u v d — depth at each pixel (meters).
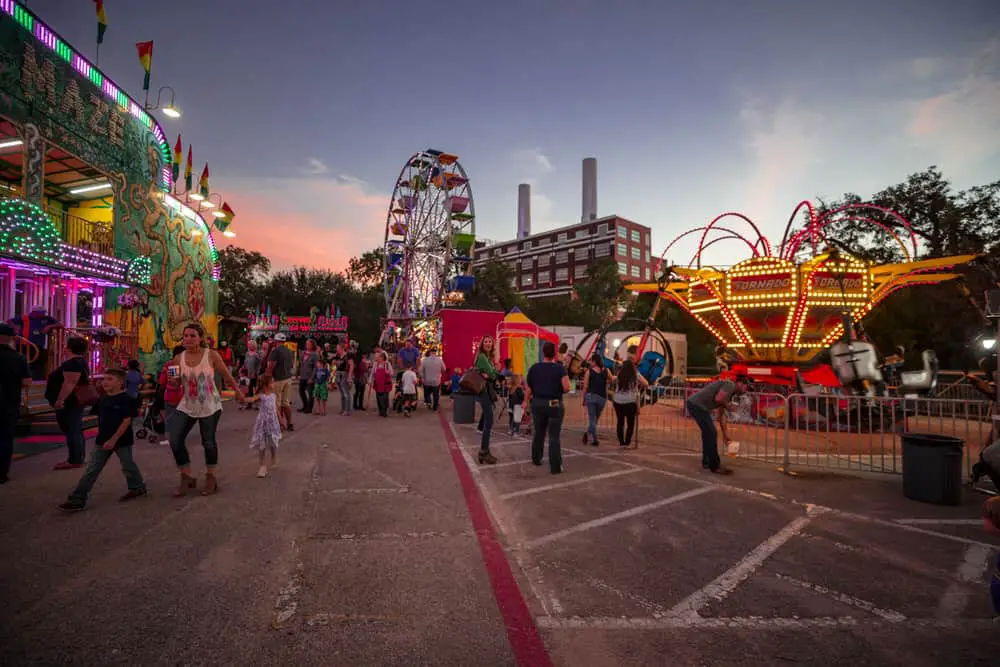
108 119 13.63
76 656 2.60
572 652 2.73
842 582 3.65
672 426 11.41
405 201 35.94
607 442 9.65
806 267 12.54
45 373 10.43
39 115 11.30
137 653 2.63
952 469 5.57
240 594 3.32
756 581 3.65
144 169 15.28
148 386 9.69
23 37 10.89
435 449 8.59
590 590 3.48
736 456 8.11
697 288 14.81
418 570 3.74
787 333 12.75
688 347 31.14
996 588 2.60
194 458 7.58
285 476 6.55
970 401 6.43
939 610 3.25
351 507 5.26
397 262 36.81
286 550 4.08
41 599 3.21
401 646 2.75
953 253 22.17
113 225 13.93
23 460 7.34
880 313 21.52
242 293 48.22
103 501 5.36
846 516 5.17
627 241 82.56
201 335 5.68
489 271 51.94
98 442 5.20
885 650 2.79
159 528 4.55
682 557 4.09
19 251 9.80
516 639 2.84
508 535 4.55
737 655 2.73
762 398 11.70
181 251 17.52
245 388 16.59
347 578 3.59
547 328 27.48
